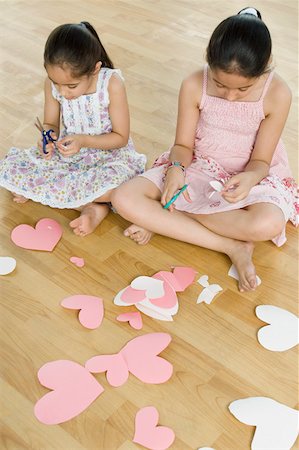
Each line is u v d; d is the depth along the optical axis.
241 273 1.53
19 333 1.41
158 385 1.31
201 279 1.55
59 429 1.23
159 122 2.11
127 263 1.60
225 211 1.58
